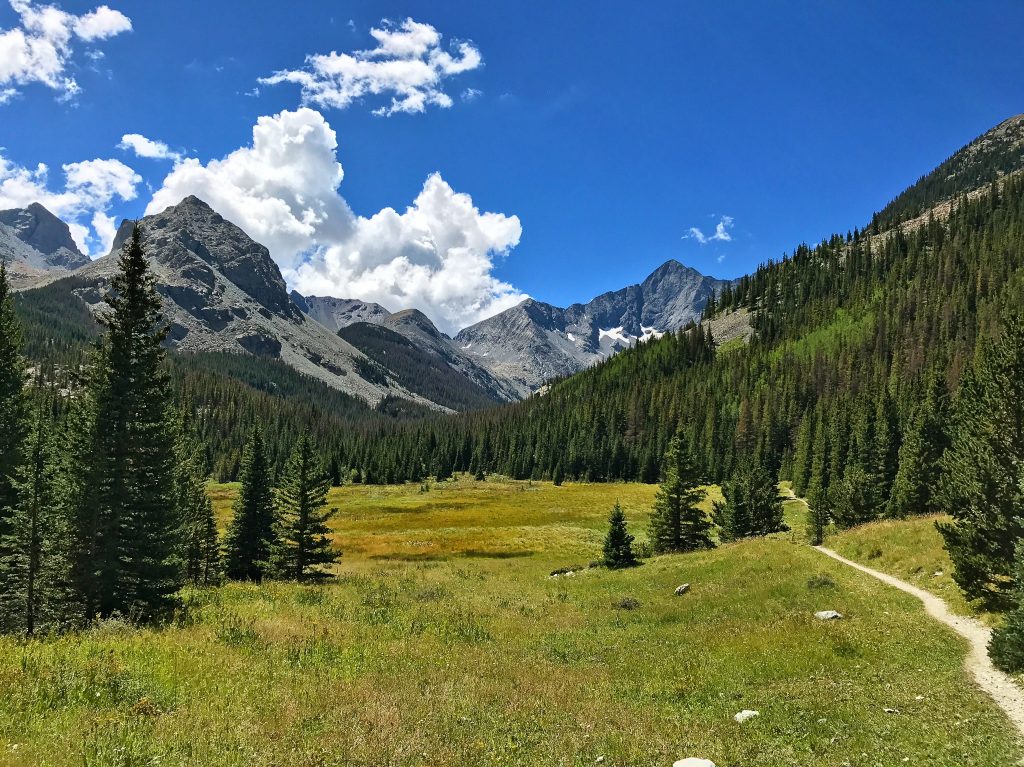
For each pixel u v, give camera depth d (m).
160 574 25.98
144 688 11.91
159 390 27.75
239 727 9.81
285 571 43.34
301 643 17.81
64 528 24.66
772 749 9.86
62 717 9.77
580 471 160.62
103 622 20.62
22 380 29.11
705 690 14.03
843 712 11.50
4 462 27.23
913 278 197.00
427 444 194.62
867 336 167.88
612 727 11.23
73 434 25.70
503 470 182.75
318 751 8.99
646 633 22.41
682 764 9.03
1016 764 8.72
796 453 117.12
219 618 21.92
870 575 27.31
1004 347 20.55
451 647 19.44
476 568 51.72
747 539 48.34
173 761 8.28
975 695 12.10
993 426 20.38
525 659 18.06
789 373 165.00
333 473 155.50
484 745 9.95
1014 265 169.38
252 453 46.31
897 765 8.94
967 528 19.86
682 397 175.88
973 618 19.16
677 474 50.47
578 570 46.12
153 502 26.39
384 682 13.78
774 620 21.77
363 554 62.16
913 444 48.38
